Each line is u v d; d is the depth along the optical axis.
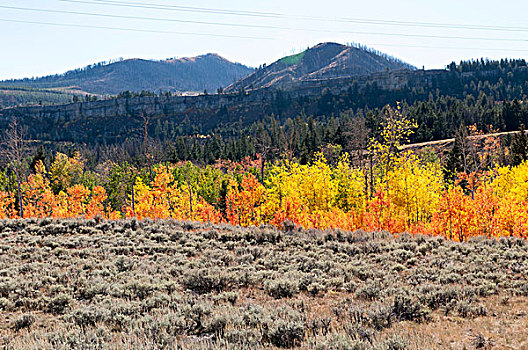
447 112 139.62
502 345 8.62
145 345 8.48
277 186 41.69
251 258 16.80
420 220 36.53
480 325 9.84
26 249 16.92
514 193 38.62
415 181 34.06
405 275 14.69
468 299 11.54
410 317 10.64
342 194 43.28
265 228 21.95
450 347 8.59
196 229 22.72
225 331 9.35
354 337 8.98
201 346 8.38
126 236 20.44
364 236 20.42
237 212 40.84
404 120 41.75
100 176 82.12
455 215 28.98
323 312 11.10
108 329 9.56
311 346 8.53
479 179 42.84
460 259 16.16
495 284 12.95
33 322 10.41
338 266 15.45
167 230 21.41
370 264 15.80
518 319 10.15
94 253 16.94
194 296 12.34
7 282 12.62
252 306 11.11
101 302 11.36
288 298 12.41
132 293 12.33
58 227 20.97
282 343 8.88
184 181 67.50
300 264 15.80
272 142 126.31
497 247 17.61
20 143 54.47
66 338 8.90
